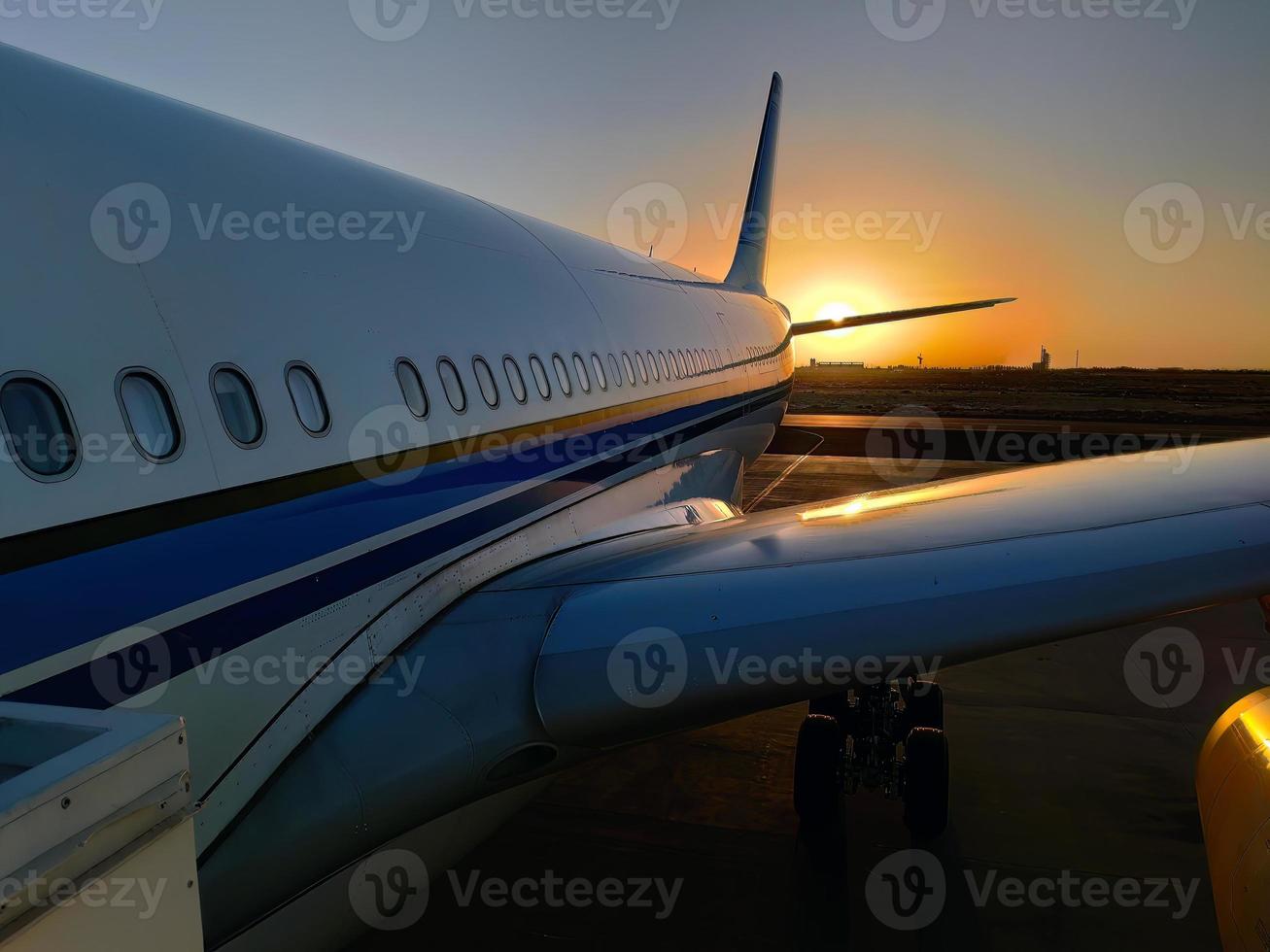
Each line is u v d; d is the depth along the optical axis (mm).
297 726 3340
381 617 3844
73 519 2564
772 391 14125
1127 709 7324
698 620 4102
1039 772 6195
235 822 3059
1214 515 4281
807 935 4477
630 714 3844
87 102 3324
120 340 2848
